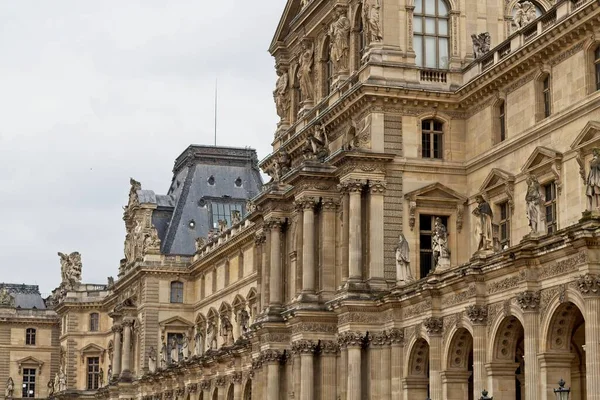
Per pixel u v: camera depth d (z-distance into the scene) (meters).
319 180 101.88
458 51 99.69
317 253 101.88
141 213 179.62
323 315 99.50
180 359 155.62
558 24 83.19
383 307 91.88
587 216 65.69
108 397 183.62
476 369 77.44
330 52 108.06
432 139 97.94
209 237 169.50
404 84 97.00
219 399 135.00
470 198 96.94
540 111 87.88
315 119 105.56
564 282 68.31
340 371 96.38
